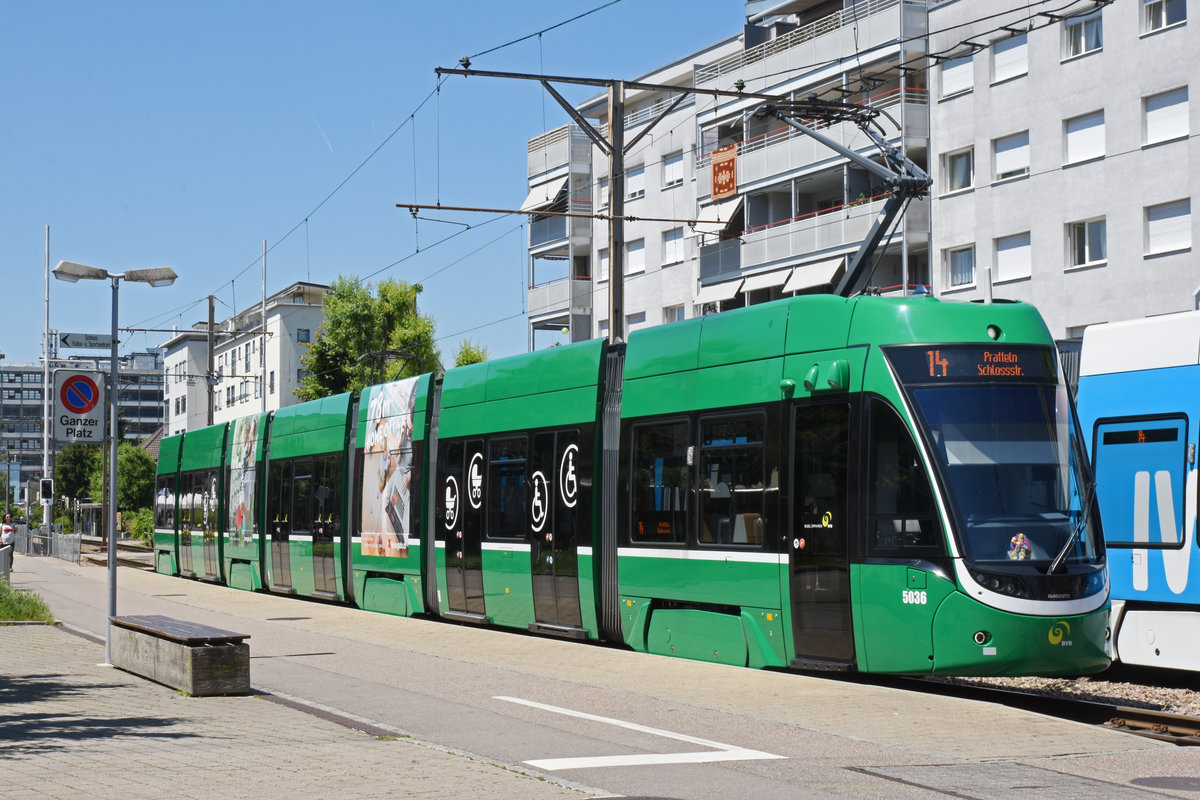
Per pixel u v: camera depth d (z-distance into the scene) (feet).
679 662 50.47
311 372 208.03
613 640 57.52
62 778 26.63
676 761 29.89
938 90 129.29
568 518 59.47
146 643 45.42
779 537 47.47
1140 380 48.24
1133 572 47.75
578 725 35.14
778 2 166.09
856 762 29.89
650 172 177.37
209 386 169.27
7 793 24.99
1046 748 32.09
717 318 52.19
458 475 69.31
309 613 77.56
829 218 136.67
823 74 140.56
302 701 39.91
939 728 34.68
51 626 70.03
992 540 42.06
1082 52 116.67
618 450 57.00
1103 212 114.62
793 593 46.75
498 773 27.76
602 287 186.29
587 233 188.55
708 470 51.37
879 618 43.47
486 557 65.72
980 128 125.18
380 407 79.97
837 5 156.87
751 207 151.94
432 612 72.54
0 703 39.01
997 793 26.50
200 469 117.70
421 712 37.63
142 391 636.89
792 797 25.96
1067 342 57.98
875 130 132.57
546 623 60.90
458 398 70.13
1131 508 48.06
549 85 79.05
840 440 45.50
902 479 43.52
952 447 43.06
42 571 137.39
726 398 50.80
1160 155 110.32
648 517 54.60
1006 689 47.06
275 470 97.66
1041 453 43.68
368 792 25.49
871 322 45.55
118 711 37.24
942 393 43.78
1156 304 110.42
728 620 49.96
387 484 77.41
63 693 41.45
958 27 118.52
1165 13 110.52
